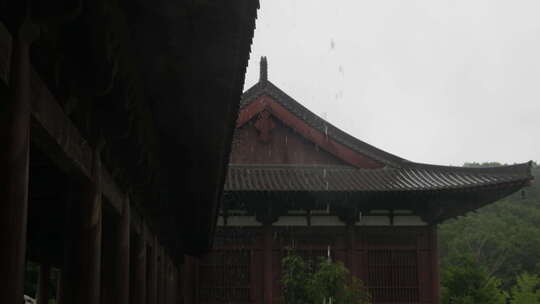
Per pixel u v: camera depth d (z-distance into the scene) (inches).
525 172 1253.1
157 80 378.6
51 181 409.4
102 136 358.6
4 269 202.5
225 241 1318.9
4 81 203.5
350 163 1390.3
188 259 1301.7
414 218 1336.1
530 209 4613.7
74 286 343.9
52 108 261.7
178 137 493.7
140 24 306.7
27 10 211.2
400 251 1326.3
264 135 1376.7
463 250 3868.1
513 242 3939.5
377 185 1289.4
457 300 1501.0
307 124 1387.8
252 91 1408.7
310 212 1330.0
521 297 1957.4
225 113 421.1
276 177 1333.7
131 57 335.0
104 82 300.0
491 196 1289.4
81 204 345.7
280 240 1321.4
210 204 712.4
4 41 202.4
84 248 345.4
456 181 1291.8
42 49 246.2
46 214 543.5
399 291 1309.1
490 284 1545.3
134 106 381.1
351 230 1320.1
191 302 1288.1
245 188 1250.6
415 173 1362.0
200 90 387.9
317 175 1354.6
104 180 388.5
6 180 204.2
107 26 274.2
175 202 741.3
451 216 1339.8
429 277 1316.4
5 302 202.2
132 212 526.6
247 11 293.6
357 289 1200.2
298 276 1207.6
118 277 453.4
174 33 314.2
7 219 203.9
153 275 707.4
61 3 229.3
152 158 510.6
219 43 321.7
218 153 508.1
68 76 281.6
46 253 751.1
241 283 1306.6
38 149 298.8
